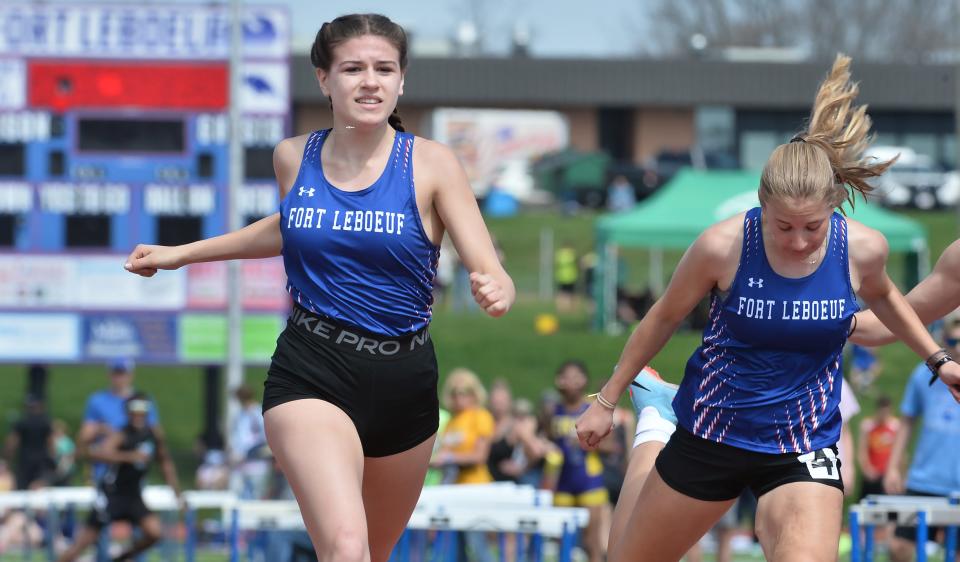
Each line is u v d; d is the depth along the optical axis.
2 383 64.50
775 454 10.32
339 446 9.79
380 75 9.97
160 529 28.36
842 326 10.16
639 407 12.35
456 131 119.62
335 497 9.52
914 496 20.36
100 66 45.91
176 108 45.88
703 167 113.12
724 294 10.30
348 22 10.02
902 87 119.81
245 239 10.84
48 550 31.86
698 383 10.55
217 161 46.03
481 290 9.27
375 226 9.94
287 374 10.14
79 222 46.09
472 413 26.30
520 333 65.31
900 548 20.89
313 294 10.12
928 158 121.25
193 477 45.59
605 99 120.62
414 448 10.50
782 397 10.27
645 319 10.81
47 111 45.91
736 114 123.06
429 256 10.18
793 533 9.93
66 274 46.03
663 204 58.56
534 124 120.50
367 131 10.02
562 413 26.00
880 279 10.45
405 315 10.16
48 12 45.69
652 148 123.50
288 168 10.32
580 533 29.33
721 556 24.78
